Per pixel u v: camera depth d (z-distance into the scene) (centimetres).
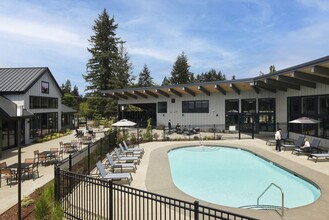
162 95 3600
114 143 2055
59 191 777
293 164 1400
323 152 1717
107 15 6103
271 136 2725
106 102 5828
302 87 2234
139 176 1200
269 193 1042
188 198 903
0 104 1850
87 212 722
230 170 1456
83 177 768
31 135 2547
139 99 3878
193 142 2347
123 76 6203
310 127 2125
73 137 3027
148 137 2492
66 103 6825
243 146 2083
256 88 2914
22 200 846
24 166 1152
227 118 3177
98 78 5847
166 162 1516
